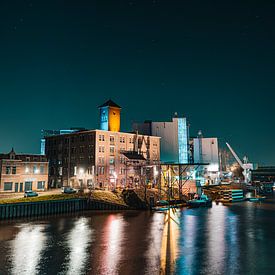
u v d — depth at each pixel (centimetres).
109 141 9538
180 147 13238
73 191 8044
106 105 10456
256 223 6188
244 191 14588
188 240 4675
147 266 3447
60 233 4984
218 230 5456
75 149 9806
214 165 14938
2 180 7862
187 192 10112
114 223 5928
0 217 5975
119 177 9531
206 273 3269
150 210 7688
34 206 6512
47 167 8875
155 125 12838
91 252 3944
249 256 3866
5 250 3984
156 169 10212
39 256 3750
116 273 3225
